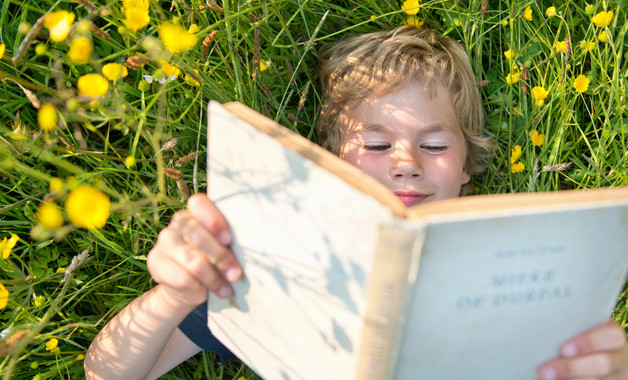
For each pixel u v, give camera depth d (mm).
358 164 1345
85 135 1443
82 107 1063
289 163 639
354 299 635
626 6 1482
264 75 1471
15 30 1352
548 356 796
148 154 1459
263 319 830
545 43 1489
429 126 1317
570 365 797
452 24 1470
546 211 590
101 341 1163
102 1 1362
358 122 1361
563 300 712
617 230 661
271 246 735
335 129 1475
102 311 1449
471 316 662
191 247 850
